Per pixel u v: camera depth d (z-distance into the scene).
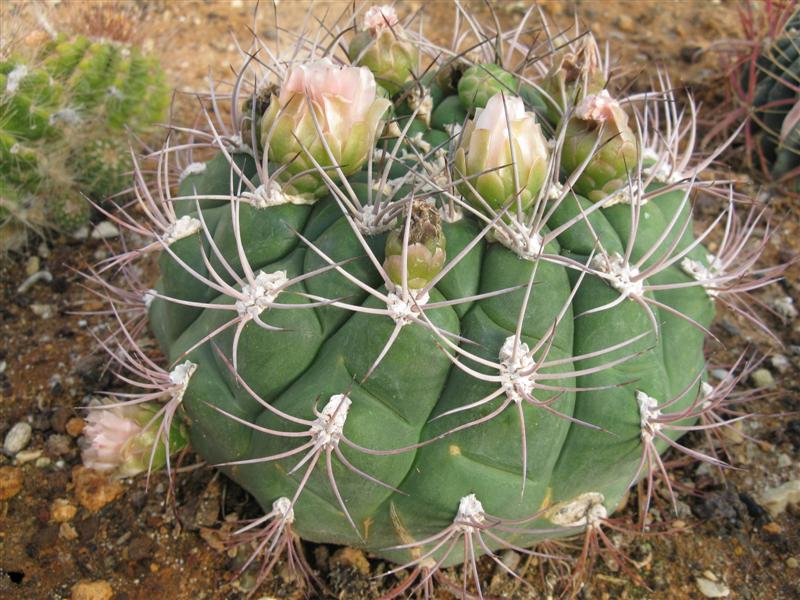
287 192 0.26
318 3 0.55
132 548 0.31
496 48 0.30
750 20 0.47
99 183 0.41
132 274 0.36
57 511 0.32
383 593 0.30
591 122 0.26
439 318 0.24
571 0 0.57
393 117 0.28
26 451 0.34
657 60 0.53
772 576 0.31
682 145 0.46
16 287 0.40
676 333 0.27
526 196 0.24
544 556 0.29
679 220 0.29
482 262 0.25
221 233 0.27
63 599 0.30
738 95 0.46
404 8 0.57
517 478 0.25
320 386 0.24
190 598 0.30
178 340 0.28
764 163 0.45
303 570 0.30
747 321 0.39
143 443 0.29
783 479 0.34
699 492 0.33
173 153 0.41
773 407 0.36
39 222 0.41
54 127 0.38
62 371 0.37
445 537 0.25
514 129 0.24
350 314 0.24
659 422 0.25
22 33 0.40
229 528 0.31
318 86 0.25
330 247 0.25
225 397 0.26
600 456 0.25
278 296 0.25
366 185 0.26
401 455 0.24
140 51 0.42
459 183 0.25
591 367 0.25
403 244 0.22
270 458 0.24
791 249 0.42
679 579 0.31
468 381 0.24
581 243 0.26
